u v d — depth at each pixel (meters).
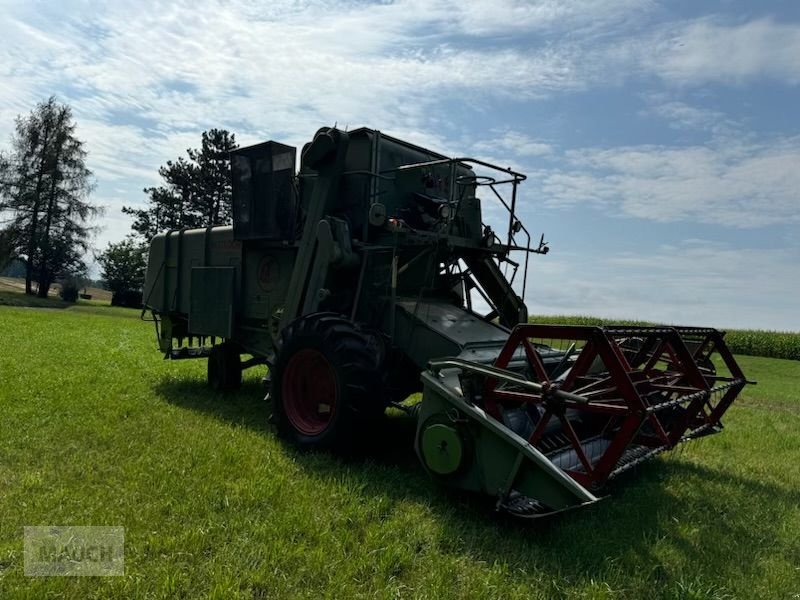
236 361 7.66
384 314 5.36
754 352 25.06
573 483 3.31
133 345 12.30
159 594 2.69
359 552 3.21
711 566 3.37
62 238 43.00
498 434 3.62
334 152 5.55
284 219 6.09
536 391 3.66
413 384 5.60
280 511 3.67
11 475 4.05
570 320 24.44
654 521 3.98
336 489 4.05
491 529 3.62
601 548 3.47
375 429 4.67
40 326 15.30
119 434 5.14
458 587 2.98
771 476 5.24
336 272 5.52
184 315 8.02
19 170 41.88
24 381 7.09
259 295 6.79
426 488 4.24
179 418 5.90
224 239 7.32
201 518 3.53
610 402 4.16
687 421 4.64
